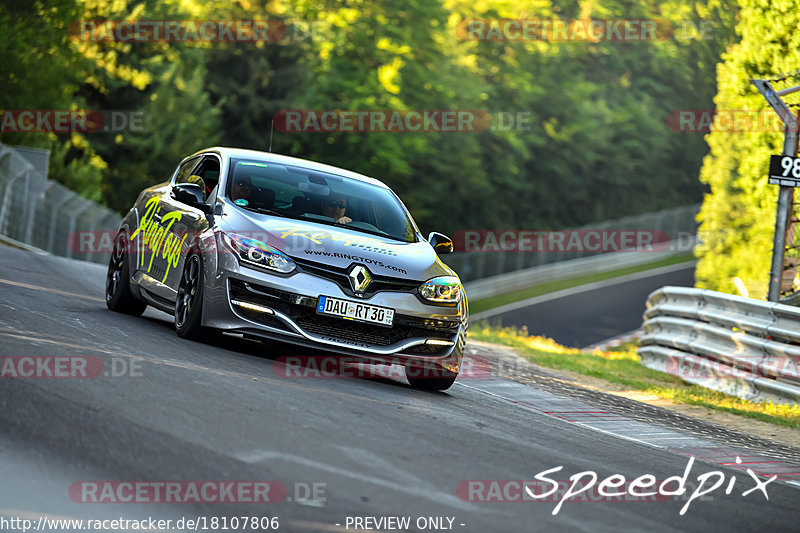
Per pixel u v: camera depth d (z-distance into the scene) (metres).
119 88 154.00
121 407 16.80
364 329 25.28
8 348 20.59
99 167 152.38
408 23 178.88
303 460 15.17
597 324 129.50
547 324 127.81
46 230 84.06
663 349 52.03
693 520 15.86
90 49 146.50
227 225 26.14
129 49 153.25
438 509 13.79
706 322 48.16
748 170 77.00
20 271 39.94
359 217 28.81
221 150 30.70
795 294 52.09
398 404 22.38
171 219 29.41
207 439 15.55
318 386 22.50
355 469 15.16
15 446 13.95
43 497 12.28
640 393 39.88
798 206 56.47
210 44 161.88
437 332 26.25
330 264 25.22
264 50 169.12
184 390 18.97
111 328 26.61
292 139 171.50
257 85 170.12
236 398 19.02
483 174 193.75
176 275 27.83
